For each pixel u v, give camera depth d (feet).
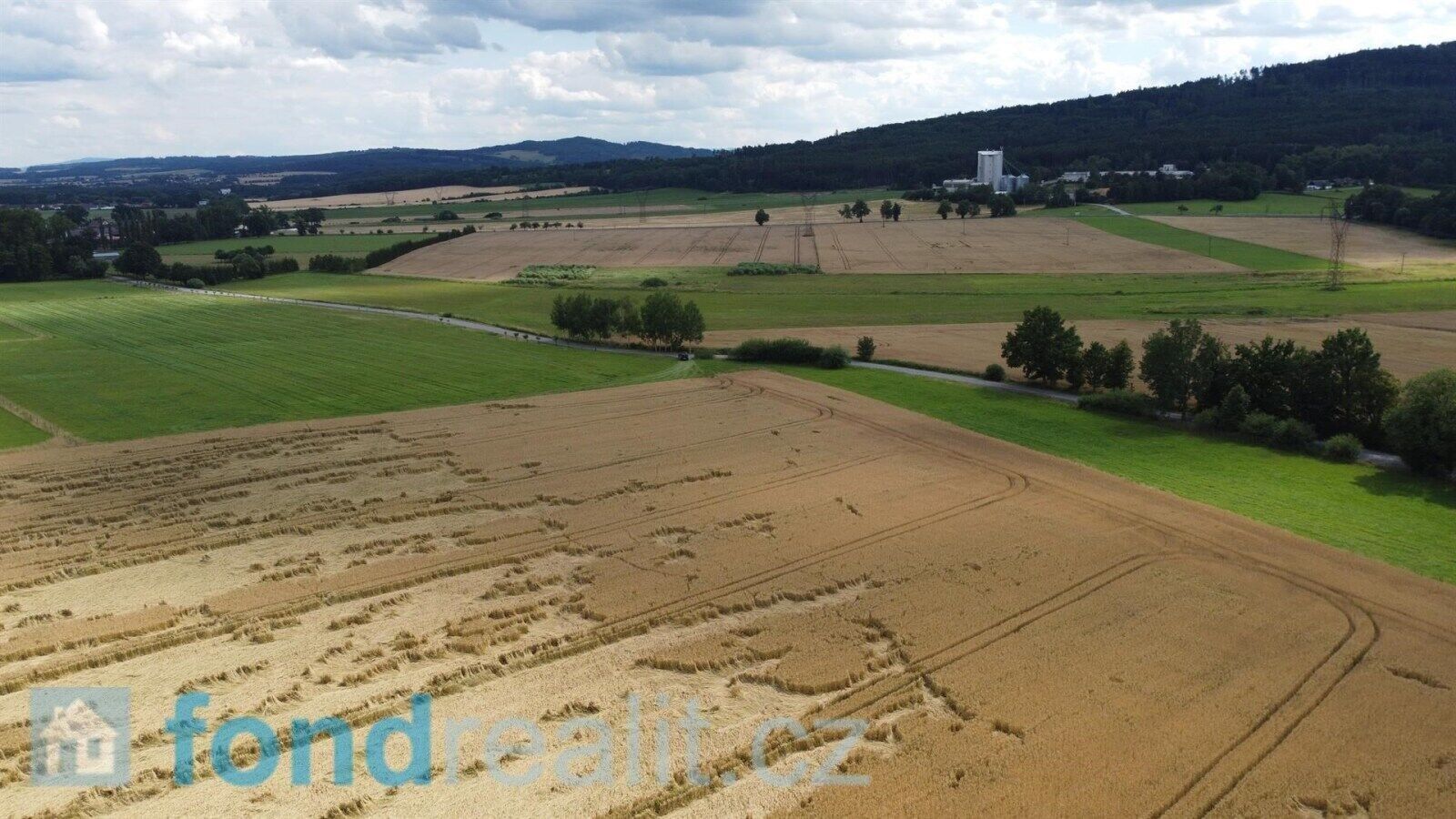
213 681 109.60
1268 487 172.45
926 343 320.50
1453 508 160.86
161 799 89.51
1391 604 123.95
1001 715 99.76
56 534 155.63
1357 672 107.14
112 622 124.16
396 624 123.44
